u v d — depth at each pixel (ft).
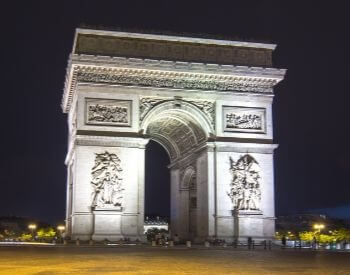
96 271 139.85
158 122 410.11
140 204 349.41
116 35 364.79
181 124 399.85
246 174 370.12
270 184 373.61
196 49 379.35
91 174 345.72
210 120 374.02
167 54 372.99
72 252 236.84
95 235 338.54
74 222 339.77
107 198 344.90
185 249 290.15
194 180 442.50
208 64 373.20
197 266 159.84
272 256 225.35
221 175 368.48
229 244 354.33
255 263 175.42
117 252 238.27
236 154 373.20
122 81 361.92
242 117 378.73
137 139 354.95
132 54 366.63
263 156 376.48
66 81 405.18
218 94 376.89
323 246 484.74
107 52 362.12
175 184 460.55
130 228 345.51
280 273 138.21
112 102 357.41
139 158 354.74
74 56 351.05
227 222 363.56
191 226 442.50
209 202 364.58
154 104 364.99
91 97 354.74
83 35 360.89
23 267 151.33
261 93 383.65
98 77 357.82
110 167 347.97
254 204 368.68
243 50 387.34
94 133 350.84
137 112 360.07
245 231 363.56
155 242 349.82
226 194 366.84
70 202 405.59
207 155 371.76
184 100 371.15
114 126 354.74
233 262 179.32
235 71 376.89
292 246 392.68
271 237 367.04
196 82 375.04
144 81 365.61
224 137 373.20
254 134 377.71
